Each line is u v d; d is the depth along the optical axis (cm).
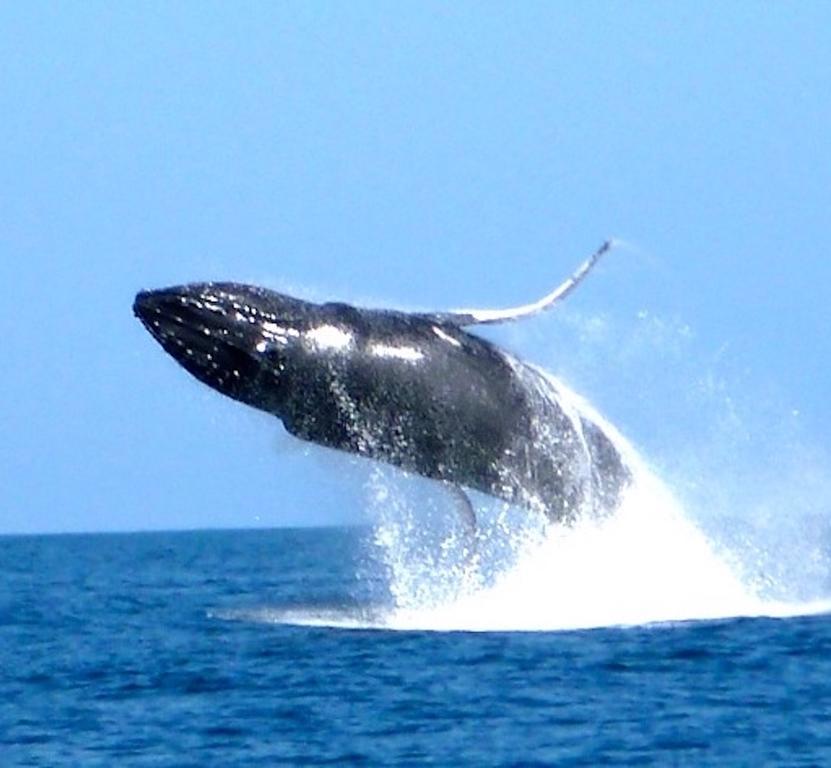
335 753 9375
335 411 13050
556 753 9256
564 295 12862
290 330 12962
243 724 10194
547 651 12150
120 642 13950
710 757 9088
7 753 9625
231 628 14488
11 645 14075
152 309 13062
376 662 11988
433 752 9338
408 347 12950
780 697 10531
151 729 10150
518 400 13150
